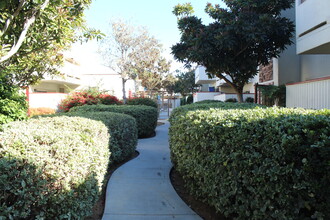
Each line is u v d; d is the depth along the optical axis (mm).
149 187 4613
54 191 2574
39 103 15641
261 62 11211
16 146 2463
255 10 9914
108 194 4270
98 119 5188
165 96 40438
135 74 16453
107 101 14445
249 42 9586
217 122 3102
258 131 2492
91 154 3281
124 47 15781
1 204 2238
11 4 3475
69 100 13914
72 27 4418
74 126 3705
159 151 7773
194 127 3645
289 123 2334
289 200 2193
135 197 4164
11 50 3398
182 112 5082
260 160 2439
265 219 2418
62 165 2664
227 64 10336
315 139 2047
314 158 2020
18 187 2293
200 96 25688
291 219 2158
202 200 3684
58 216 2637
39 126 3400
